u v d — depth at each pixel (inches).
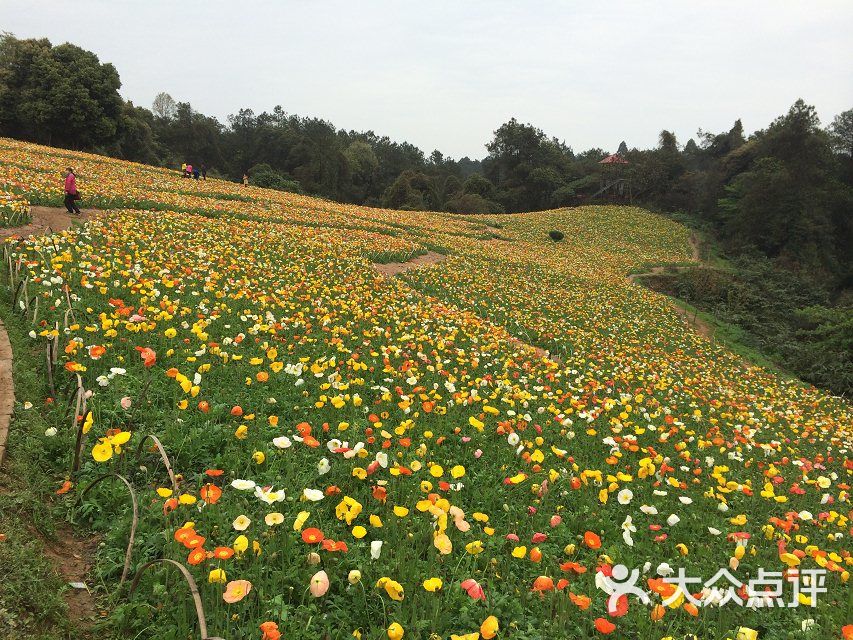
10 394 168.9
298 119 4293.8
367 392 248.2
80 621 108.0
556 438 249.1
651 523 185.6
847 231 2028.8
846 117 2411.4
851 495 272.4
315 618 112.8
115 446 140.8
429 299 539.2
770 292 1284.4
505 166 3479.3
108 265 325.1
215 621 104.7
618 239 1856.5
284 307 355.9
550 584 121.7
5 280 269.6
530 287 775.7
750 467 273.6
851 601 146.2
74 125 1739.7
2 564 111.1
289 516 139.8
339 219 1017.5
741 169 2349.9
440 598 119.8
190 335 260.1
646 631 125.6
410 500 158.4
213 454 170.2
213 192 988.6
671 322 851.4
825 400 628.7
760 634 138.3
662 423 317.4
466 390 288.8
